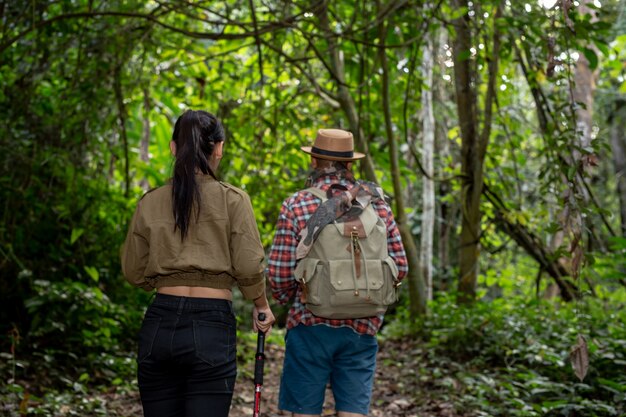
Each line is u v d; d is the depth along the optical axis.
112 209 8.46
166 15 8.53
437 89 12.64
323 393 3.50
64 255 7.85
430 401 5.96
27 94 7.66
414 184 14.19
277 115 9.20
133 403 5.84
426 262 10.98
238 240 2.88
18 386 5.26
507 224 9.43
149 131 11.74
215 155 3.04
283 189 9.56
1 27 7.18
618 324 7.05
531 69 8.15
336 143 3.59
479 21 8.23
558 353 6.35
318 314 3.39
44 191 7.71
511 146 9.54
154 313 2.85
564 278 8.43
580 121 10.85
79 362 6.60
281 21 6.87
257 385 3.12
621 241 7.59
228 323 2.88
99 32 7.77
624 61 11.58
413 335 8.85
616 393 5.11
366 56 8.72
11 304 7.18
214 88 9.50
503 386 5.61
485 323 7.41
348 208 3.46
